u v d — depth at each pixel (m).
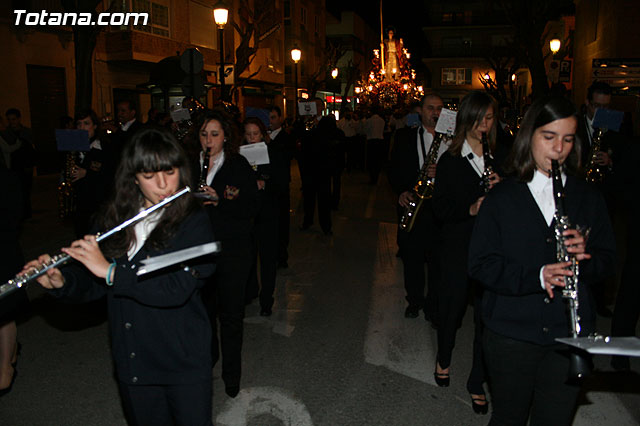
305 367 4.70
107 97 21.22
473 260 2.70
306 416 3.91
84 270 2.54
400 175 5.68
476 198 3.84
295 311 6.07
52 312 6.10
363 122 20.09
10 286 2.22
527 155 2.65
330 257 8.41
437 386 4.36
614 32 17.73
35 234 9.45
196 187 4.08
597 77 12.55
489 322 2.73
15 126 10.42
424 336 5.36
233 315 4.15
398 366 4.71
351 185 16.94
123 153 2.51
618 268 7.34
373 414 3.94
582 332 2.59
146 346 2.48
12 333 4.29
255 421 3.85
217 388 4.34
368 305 6.26
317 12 45.50
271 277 5.92
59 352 5.04
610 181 4.50
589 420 3.85
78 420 3.90
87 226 5.93
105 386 4.39
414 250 5.55
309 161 9.81
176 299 2.40
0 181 3.84
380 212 12.30
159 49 22.05
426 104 5.47
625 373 4.56
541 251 2.60
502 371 2.71
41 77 18.81
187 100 8.80
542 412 2.68
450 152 3.94
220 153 4.21
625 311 4.42
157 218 2.49
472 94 3.83
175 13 24.05
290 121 22.39
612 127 5.05
